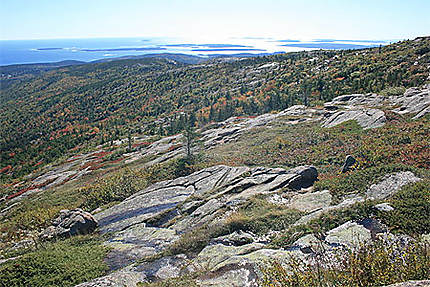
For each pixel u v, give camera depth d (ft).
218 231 42.50
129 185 91.30
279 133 118.73
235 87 372.58
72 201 95.09
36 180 187.62
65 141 347.15
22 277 37.73
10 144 384.68
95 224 62.64
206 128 186.29
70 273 38.99
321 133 101.76
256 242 38.01
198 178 76.84
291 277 21.18
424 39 281.74
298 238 34.17
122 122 383.45
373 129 88.48
